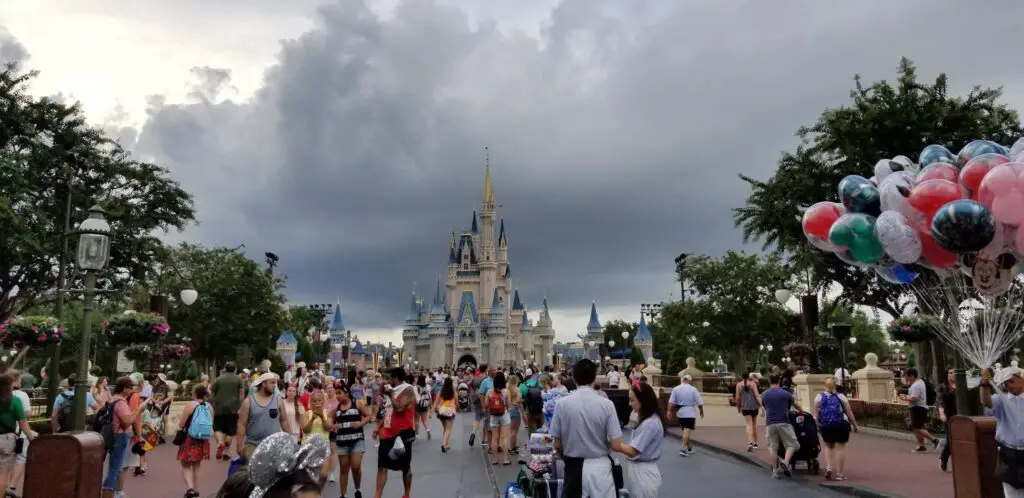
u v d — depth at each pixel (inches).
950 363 1149.7
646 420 298.2
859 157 1122.0
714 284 2129.7
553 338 7155.5
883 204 470.3
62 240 1206.9
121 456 426.3
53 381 717.3
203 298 1982.0
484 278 7165.4
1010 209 397.4
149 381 851.4
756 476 569.3
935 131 1075.9
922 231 450.0
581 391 287.9
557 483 361.7
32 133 1252.5
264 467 119.8
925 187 433.7
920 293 582.9
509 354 6604.3
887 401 1029.2
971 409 587.2
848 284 1282.0
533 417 741.9
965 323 484.7
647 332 4163.4
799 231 1233.4
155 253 1437.0
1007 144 1080.2
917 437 686.5
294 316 3548.2
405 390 444.5
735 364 2250.2
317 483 125.0
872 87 1118.4
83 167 1326.3
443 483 547.8
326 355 2974.9
